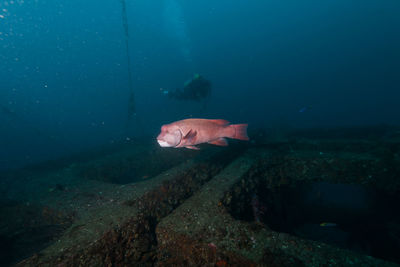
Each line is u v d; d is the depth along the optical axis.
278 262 1.79
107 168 5.57
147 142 8.16
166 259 2.35
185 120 2.16
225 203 2.90
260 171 4.23
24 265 1.79
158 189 3.25
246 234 2.16
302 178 4.37
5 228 3.22
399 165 3.54
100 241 2.07
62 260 1.82
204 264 2.09
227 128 2.38
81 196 3.32
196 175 3.95
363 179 3.81
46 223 3.14
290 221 4.75
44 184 4.20
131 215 2.50
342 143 4.85
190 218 2.52
